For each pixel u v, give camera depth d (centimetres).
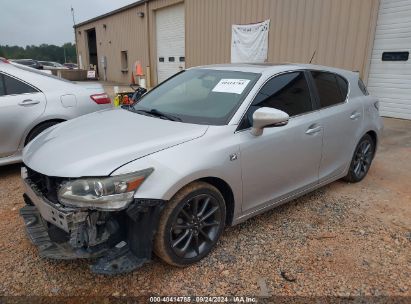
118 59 2350
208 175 263
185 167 250
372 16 868
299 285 258
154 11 1809
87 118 342
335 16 938
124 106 377
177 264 265
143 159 242
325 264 283
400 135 725
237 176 285
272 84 329
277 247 304
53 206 236
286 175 332
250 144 291
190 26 1503
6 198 391
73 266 272
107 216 235
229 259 285
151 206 236
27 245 298
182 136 269
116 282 256
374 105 457
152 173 239
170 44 1734
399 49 851
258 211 320
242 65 370
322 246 308
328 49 968
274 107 321
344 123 393
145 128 288
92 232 232
